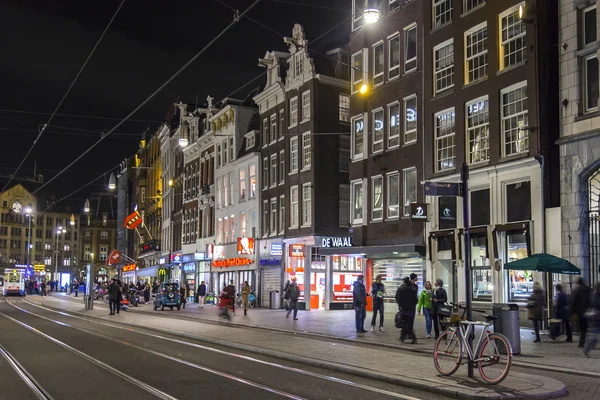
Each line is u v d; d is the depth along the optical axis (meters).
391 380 12.05
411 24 31.59
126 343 19.17
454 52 28.47
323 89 40.34
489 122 26.31
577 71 22.19
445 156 28.86
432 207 29.14
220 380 12.21
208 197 55.34
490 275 26.05
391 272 32.72
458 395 10.50
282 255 42.03
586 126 21.80
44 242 133.12
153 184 78.31
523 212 24.58
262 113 46.62
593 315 15.37
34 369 13.66
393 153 32.28
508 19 26.03
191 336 21.06
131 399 10.34
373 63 34.19
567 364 14.14
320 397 10.52
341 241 37.31
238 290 48.34
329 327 24.53
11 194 129.38
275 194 44.09
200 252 55.59
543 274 22.94
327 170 39.97
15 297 70.19
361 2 35.62
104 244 129.25
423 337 20.22
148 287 54.94
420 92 30.83
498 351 11.45
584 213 21.78
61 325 26.91
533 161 23.91
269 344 18.03
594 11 21.98
